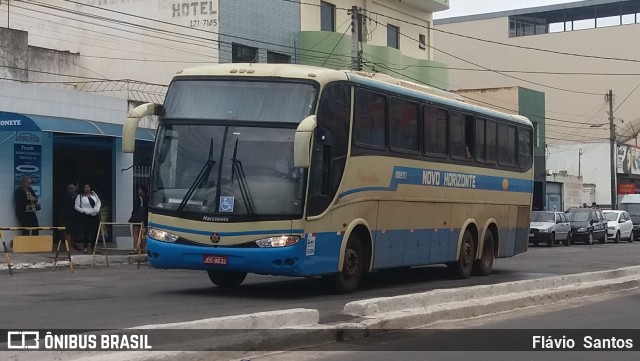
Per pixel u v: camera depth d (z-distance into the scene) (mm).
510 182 22000
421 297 12789
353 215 15078
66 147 25359
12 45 29266
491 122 20875
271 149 13672
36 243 22641
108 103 26078
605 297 16891
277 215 13461
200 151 13852
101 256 22344
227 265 13523
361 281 18969
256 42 33625
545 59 73062
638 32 70250
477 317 13320
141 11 33438
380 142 15945
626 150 66562
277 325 10109
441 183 18328
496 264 26484
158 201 13953
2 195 23125
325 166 14195
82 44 34219
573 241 45219
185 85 14336
